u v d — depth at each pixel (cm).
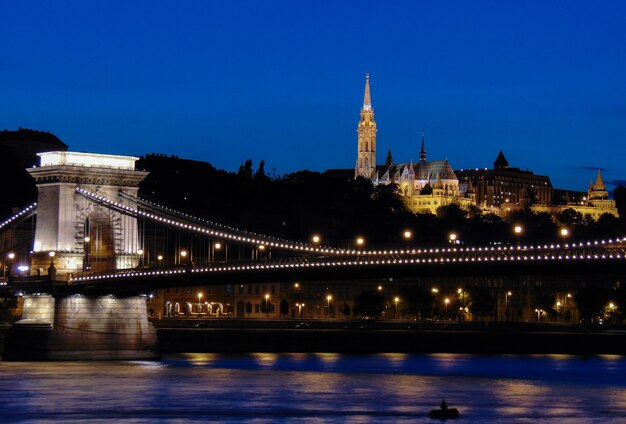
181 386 16812
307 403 15062
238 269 18662
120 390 16250
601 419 13888
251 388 16625
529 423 13562
